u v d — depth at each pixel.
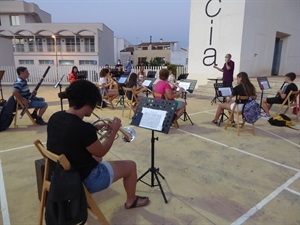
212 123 5.23
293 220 2.07
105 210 2.15
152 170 2.51
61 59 23.38
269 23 10.98
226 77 7.30
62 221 1.38
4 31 22.30
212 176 2.84
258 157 3.42
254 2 9.77
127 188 2.09
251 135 4.42
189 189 2.54
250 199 2.38
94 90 1.59
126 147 3.71
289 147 3.84
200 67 11.33
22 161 3.14
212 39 10.64
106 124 1.79
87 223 1.97
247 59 10.15
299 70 14.48
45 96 8.98
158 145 3.84
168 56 33.09
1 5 23.67
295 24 12.98
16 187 2.51
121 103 7.46
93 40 22.97
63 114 1.58
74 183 1.41
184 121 5.36
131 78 5.77
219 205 2.27
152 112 2.29
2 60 14.40
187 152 3.57
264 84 6.16
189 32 11.52
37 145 1.62
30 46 23.17
